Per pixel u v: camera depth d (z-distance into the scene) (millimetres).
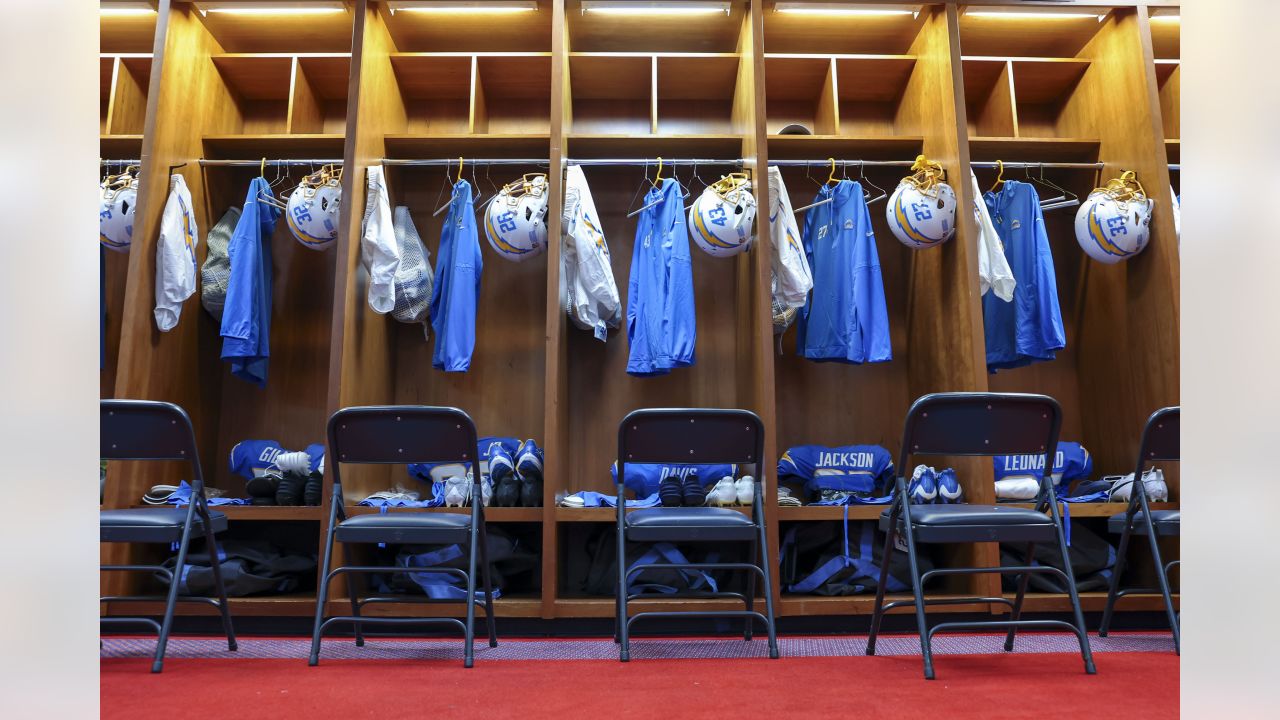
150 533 2211
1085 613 3061
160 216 3385
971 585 3150
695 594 2705
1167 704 1632
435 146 3830
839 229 3619
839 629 3043
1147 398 3496
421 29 3812
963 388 3307
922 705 1625
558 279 3191
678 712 1563
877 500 3283
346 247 3213
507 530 3438
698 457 2414
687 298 3467
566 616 2982
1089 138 3896
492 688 1831
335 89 4137
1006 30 3871
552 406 3123
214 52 3910
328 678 1980
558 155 3270
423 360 3938
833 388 4020
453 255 3518
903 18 3725
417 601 2533
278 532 3748
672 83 4020
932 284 3650
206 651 2518
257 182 3592
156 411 2213
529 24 3787
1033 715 1529
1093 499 3309
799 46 3982
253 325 3432
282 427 3920
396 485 3762
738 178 3561
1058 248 4164
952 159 3418
